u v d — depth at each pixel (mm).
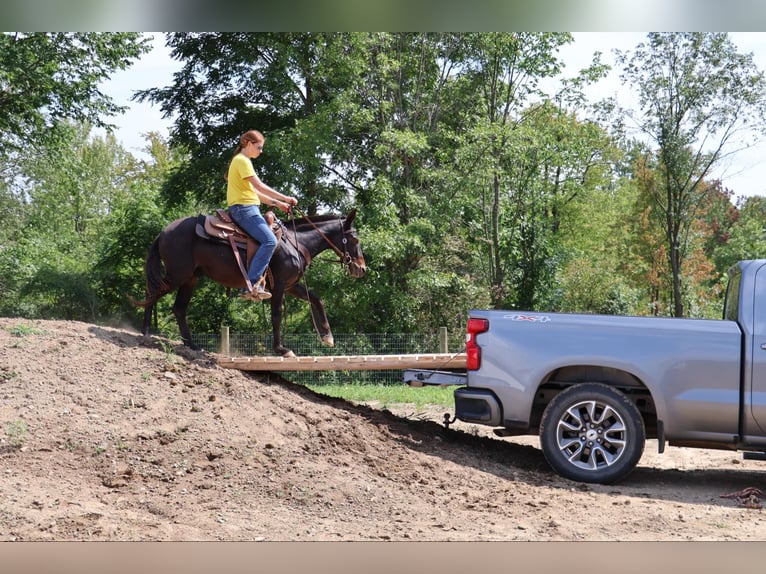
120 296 31406
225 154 29641
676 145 35188
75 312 31312
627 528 6008
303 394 9109
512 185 34312
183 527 5531
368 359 9172
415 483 7074
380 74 28406
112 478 6410
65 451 6668
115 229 32594
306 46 28344
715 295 46281
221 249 9195
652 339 7625
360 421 8531
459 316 28406
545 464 8406
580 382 7961
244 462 6961
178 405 7719
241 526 5637
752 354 7406
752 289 7594
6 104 28906
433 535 5609
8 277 33031
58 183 38062
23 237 37125
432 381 8656
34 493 5832
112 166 53094
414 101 29984
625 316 7820
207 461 6922
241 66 29188
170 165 52688
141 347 8852
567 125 34688
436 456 8039
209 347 19391
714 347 7488
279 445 7461
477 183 29359
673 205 37719
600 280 35250
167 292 9469
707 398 7457
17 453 6508
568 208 44281
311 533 5574
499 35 29438
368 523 5910
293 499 6371
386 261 28359
